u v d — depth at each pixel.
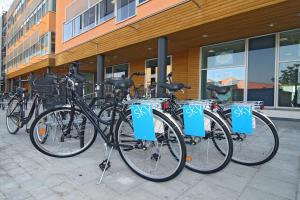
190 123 2.53
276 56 6.60
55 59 14.68
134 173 2.42
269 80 6.75
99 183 2.18
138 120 2.31
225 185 2.19
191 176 2.40
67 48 12.73
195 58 8.58
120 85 2.48
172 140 2.33
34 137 2.81
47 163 2.69
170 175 2.19
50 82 3.09
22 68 21.61
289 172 2.51
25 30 21.95
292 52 6.34
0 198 1.90
